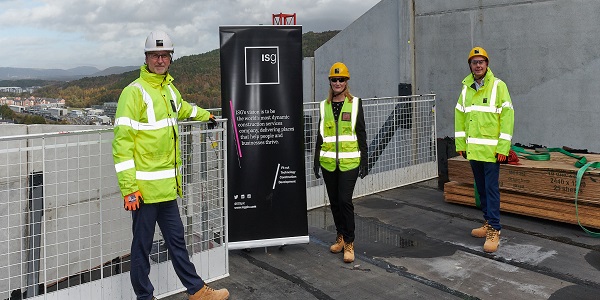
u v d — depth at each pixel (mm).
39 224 3816
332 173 4617
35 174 3852
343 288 4027
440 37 9258
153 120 3275
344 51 11555
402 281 4148
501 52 8320
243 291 3998
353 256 4617
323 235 5539
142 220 3328
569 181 5367
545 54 7746
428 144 8812
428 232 5578
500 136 4672
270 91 4766
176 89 3674
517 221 5895
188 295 3820
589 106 7305
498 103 4727
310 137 6723
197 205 4293
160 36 3281
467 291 3906
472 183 6484
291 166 4871
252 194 4797
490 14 8406
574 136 7527
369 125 9094
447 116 9305
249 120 4746
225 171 4262
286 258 4777
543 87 7828
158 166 3318
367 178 7508
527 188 5781
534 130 8023
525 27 7957
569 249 4863
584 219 5328
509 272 4297
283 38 4754
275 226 4855
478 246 5039
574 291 3854
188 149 4172
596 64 7168
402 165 8398
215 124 4207
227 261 4316
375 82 10844
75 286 3537
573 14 7352
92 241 5109
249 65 4707
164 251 4008
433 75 9469
